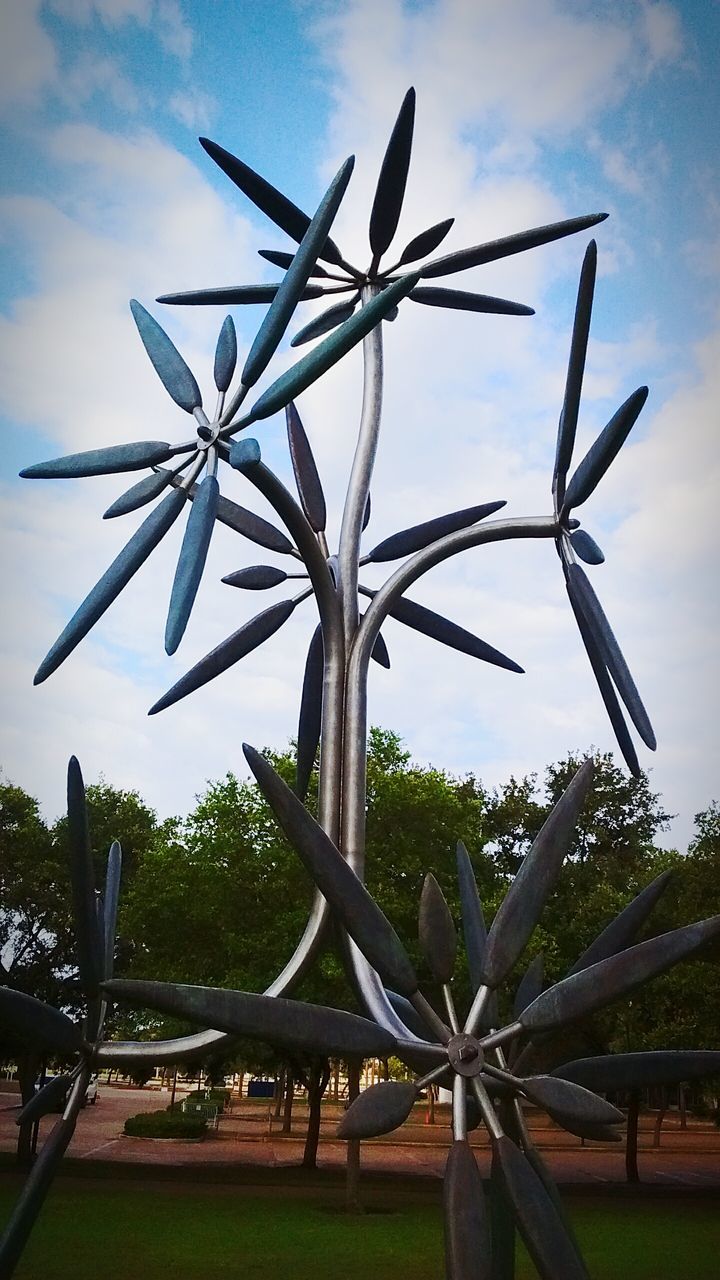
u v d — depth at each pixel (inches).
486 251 344.2
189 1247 585.6
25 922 1304.1
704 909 882.1
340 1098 2753.4
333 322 362.9
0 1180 846.5
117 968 1251.8
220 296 363.6
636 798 1451.8
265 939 845.8
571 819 230.1
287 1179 952.3
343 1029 210.1
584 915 983.6
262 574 337.7
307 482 316.2
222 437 263.4
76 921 219.3
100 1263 532.1
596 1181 1054.4
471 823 926.4
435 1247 607.5
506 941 221.5
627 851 1424.7
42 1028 222.4
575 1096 207.9
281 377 241.8
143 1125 1422.2
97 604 251.9
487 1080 229.9
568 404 289.7
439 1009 885.2
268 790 209.3
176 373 280.8
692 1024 840.3
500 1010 897.5
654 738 277.7
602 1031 930.7
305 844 209.5
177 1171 964.6
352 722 283.3
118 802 1374.3
